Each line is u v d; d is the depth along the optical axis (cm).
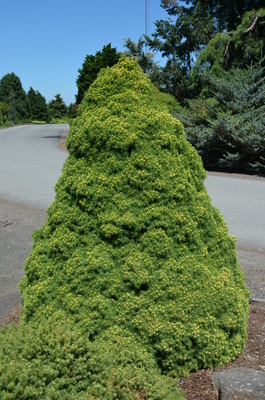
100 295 291
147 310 285
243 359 306
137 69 339
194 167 333
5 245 628
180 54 3381
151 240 301
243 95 1570
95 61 2142
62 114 8650
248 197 996
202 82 2194
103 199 309
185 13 3388
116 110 324
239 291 329
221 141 1441
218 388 263
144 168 309
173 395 233
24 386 199
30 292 311
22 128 4956
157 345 279
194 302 291
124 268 296
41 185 1123
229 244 336
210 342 289
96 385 216
